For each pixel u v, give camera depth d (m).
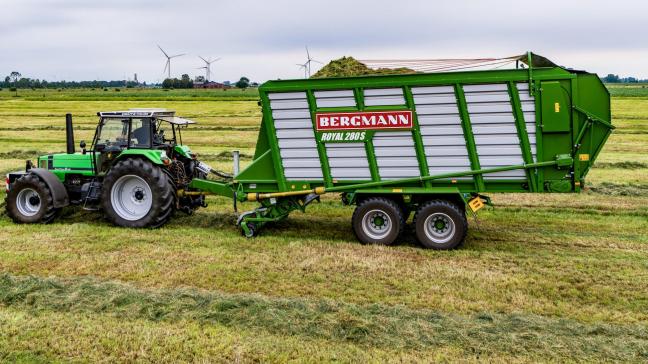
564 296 6.62
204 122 32.59
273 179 9.14
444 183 8.59
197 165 11.27
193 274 7.25
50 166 10.45
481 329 5.59
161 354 5.10
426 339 5.39
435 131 8.34
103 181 9.80
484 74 8.02
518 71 7.96
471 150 8.28
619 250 8.48
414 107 8.32
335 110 8.59
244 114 39.16
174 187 9.87
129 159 9.65
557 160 8.07
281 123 8.84
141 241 8.88
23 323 5.66
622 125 29.34
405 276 7.24
